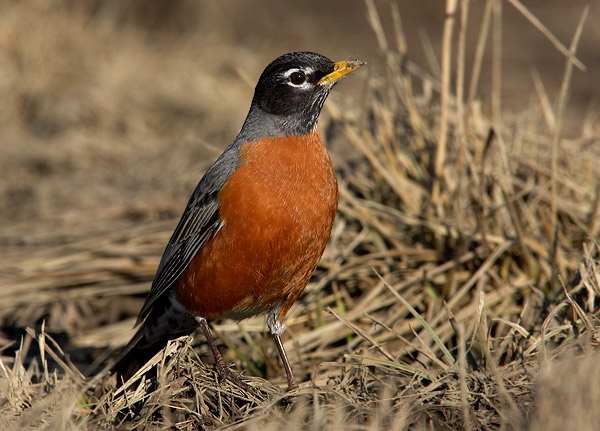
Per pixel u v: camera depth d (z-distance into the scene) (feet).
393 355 30.73
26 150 56.65
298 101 29.94
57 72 64.90
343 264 36.83
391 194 38.45
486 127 38.58
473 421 24.17
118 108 61.05
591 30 85.15
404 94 39.60
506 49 81.00
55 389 26.48
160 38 74.95
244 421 25.46
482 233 34.55
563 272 32.65
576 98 66.28
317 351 33.68
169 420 26.07
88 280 40.78
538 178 37.32
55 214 47.98
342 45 81.30
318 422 23.43
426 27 89.10
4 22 67.26
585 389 21.43
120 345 36.58
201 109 62.13
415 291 34.94
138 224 44.32
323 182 29.81
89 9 77.36
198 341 35.14
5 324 39.06
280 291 30.42
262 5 89.51
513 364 26.63
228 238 29.66
